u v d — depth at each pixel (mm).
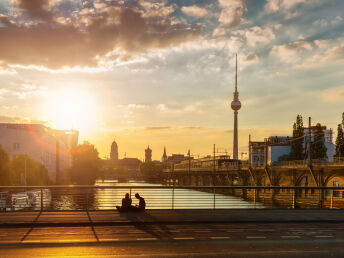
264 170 87812
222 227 15859
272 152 96062
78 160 138625
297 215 19562
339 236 14148
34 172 88875
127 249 11438
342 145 67000
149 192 71562
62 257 10336
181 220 16984
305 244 12523
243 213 19938
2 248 11508
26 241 12586
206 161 132500
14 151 107375
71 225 15938
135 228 15352
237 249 11609
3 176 64812
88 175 137250
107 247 11703
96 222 16141
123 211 19344
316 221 17906
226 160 118188
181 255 10727
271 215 19359
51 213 18812
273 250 11523
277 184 82188
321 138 77375
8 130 107312
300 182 73875
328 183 65438
